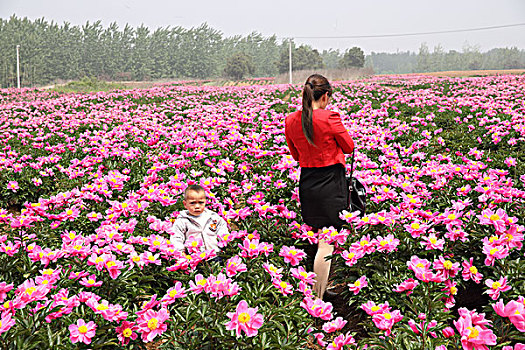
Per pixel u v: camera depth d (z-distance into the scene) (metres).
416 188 4.85
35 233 3.99
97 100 18.80
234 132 7.37
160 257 3.48
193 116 12.30
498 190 3.85
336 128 3.41
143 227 4.11
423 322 2.48
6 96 24.88
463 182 4.88
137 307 3.06
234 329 2.37
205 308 2.61
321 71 64.75
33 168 6.78
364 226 3.49
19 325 2.42
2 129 11.39
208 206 4.66
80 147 8.23
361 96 17.05
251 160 6.47
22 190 6.23
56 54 111.31
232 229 4.79
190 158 6.76
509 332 2.39
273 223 4.09
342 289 3.63
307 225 3.76
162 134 8.91
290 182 5.17
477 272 2.85
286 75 63.28
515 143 7.04
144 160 7.02
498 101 12.31
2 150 8.45
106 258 2.91
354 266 3.10
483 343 2.09
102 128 11.04
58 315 2.53
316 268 3.38
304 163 3.62
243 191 5.06
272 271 2.94
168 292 2.73
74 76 111.44
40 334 2.39
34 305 2.72
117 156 7.16
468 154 6.12
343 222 3.55
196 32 126.19
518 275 2.74
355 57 111.69
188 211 3.97
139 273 3.19
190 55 120.62
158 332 2.52
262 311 2.71
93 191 4.98
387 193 4.34
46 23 117.44
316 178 3.53
